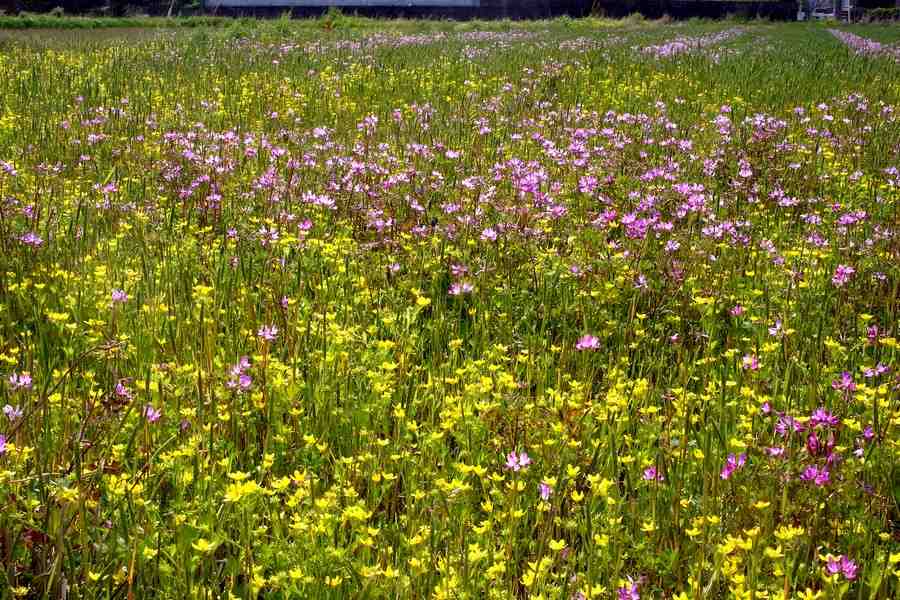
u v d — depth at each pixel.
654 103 13.05
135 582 2.79
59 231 5.97
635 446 3.84
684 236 6.26
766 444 3.72
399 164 8.41
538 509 3.19
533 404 3.89
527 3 62.25
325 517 2.92
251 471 3.43
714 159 8.79
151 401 3.86
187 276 5.37
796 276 5.54
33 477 3.00
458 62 18.36
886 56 23.28
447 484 3.12
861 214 6.52
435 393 4.14
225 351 4.44
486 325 5.02
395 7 59.84
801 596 2.73
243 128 10.16
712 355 4.88
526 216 6.41
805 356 4.74
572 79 15.53
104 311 4.70
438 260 5.79
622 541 3.13
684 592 2.92
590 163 8.38
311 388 3.97
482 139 9.62
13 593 2.64
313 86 14.06
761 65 18.88
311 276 5.56
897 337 4.96
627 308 5.42
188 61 17.75
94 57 18.33
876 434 3.62
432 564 2.90
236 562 2.96
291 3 59.03
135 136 9.62
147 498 3.12
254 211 6.96
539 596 2.69
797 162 8.82
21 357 4.27
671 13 65.06
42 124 10.05
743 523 3.17
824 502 3.24
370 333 4.73
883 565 3.05
